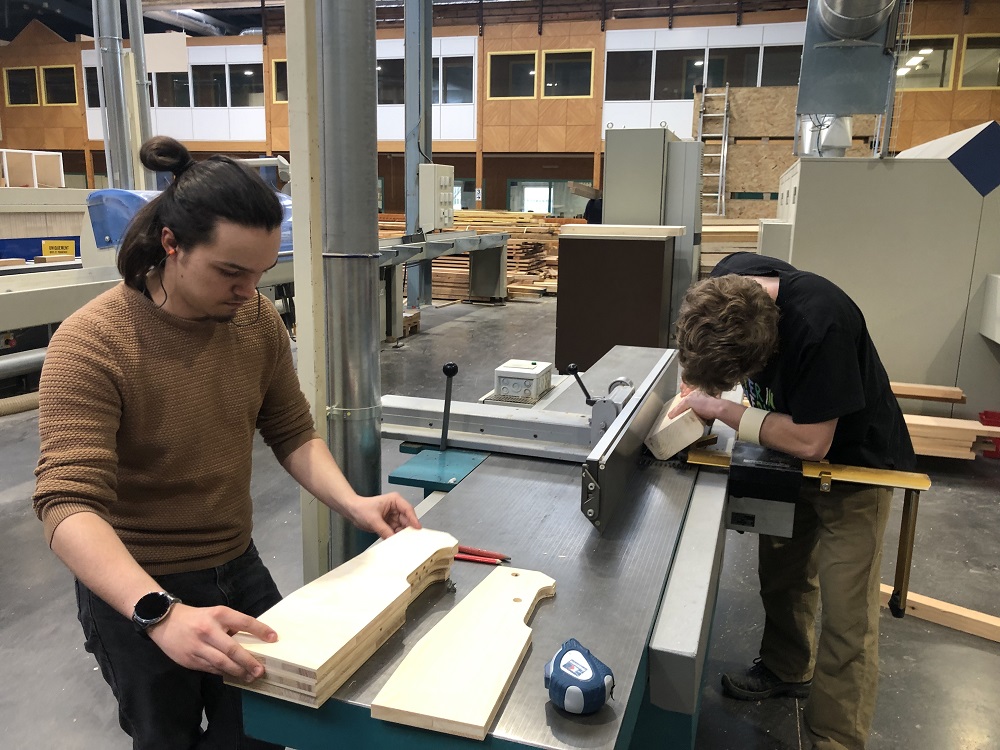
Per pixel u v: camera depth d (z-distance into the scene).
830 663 1.69
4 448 3.98
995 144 3.61
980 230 3.75
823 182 3.87
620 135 5.45
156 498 1.14
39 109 13.86
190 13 13.79
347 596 1.01
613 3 11.93
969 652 2.35
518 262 9.66
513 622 1.02
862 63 4.14
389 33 13.02
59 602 2.57
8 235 4.96
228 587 1.23
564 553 1.29
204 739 1.29
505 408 1.93
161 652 1.16
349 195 1.46
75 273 2.98
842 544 1.65
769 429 1.57
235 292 1.04
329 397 1.58
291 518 3.21
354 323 1.53
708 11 11.55
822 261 3.96
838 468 1.62
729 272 1.66
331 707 0.89
